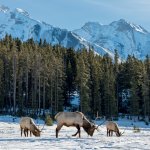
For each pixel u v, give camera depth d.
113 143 26.09
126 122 99.88
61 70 107.69
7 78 107.31
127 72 119.56
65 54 132.75
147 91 108.44
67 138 31.00
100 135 40.50
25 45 135.50
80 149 22.16
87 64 111.69
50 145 24.67
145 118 105.88
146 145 25.02
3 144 25.27
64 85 115.62
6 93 106.31
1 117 85.75
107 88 108.00
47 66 105.38
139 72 111.44
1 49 112.12
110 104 107.06
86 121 33.91
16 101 111.94
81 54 123.62
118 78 121.56
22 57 106.19
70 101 123.88
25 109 106.00
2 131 46.72
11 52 109.81
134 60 120.88
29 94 111.69
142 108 112.50
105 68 118.31
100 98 106.69
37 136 36.34
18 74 105.19
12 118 85.50
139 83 109.62
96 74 108.75
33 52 111.38
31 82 111.69
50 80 105.38
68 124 32.84
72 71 122.50
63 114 32.88
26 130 36.66
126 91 122.56
